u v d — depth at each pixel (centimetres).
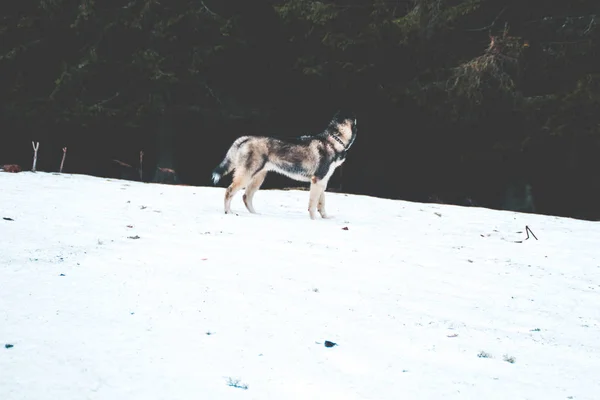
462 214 1394
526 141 2317
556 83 2391
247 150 1141
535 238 1132
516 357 538
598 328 644
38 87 2364
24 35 2275
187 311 575
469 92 2173
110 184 1411
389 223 1205
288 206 1330
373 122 2558
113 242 836
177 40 2306
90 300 584
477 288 767
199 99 2423
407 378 472
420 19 2241
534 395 457
